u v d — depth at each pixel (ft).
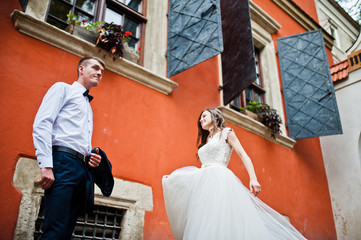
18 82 10.05
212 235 6.78
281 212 17.15
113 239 10.52
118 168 11.34
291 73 22.15
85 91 7.95
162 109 13.83
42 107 6.78
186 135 14.29
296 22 26.91
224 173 8.20
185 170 9.70
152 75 13.52
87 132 7.45
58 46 11.37
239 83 15.79
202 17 14.39
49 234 5.95
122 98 12.53
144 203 11.48
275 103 21.12
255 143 17.67
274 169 18.06
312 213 19.21
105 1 14.79
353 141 22.15
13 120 9.53
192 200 8.07
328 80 20.80
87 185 6.91
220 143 9.29
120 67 12.69
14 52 10.30
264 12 22.75
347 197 20.94
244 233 6.97
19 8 11.18
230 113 16.38
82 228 10.08
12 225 8.45
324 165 22.81
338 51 37.50
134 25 15.69
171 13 15.93
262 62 22.61
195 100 15.53
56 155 6.66
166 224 11.81
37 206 9.03
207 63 17.34
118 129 11.93
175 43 14.92
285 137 19.25
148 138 12.74
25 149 9.44
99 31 12.52
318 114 20.20
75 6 13.67
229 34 17.79
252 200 8.41
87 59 8.57
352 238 19.80
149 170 12.22
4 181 8.76
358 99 23.15
